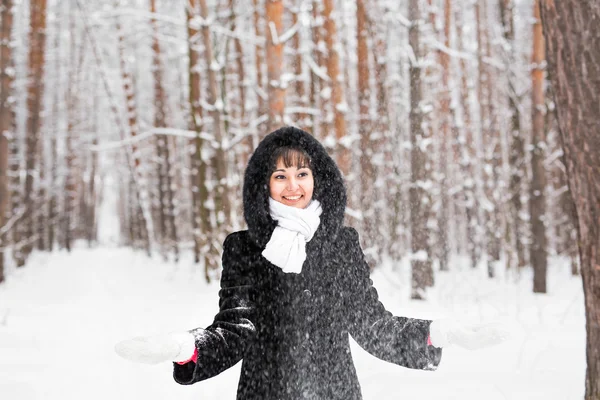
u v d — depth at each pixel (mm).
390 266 18531
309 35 15438
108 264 23422
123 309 9656
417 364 1746
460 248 27438
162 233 23906
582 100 3117
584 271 3219
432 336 1687
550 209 18781
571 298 10594
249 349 1782
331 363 1809
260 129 16547
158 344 1470
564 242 17688
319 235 1864
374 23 15938
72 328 7457
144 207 23766
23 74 20750
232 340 1647
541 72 12086
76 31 26859
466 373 4410
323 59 13883
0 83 13148
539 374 4336
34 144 19266
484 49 18828
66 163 32406
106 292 12781
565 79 3186
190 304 10383
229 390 4445
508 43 14102
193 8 14391
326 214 1896
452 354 5160
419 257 10789
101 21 19094
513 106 14516
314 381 1777
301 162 1865
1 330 7180
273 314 1779
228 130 14914
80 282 15383
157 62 21297
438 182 19656
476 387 3982
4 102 13156
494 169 16938
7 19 13289
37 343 6332
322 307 1826
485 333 1582
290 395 1746
